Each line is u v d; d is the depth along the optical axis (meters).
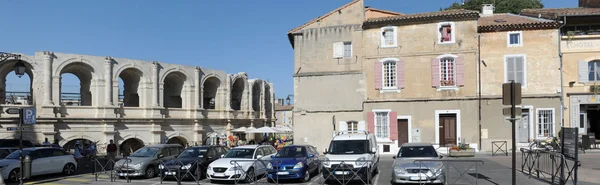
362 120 30.80
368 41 30.98
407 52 30.22
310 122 31.77
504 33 29.11
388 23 30.48
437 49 29.73
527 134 28.56
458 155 25.81
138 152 22.56
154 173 21.61
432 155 18.20
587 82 28.31
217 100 49.41
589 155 24.70
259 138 55.78
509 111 14.55
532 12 32.44
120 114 39.69
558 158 16.75
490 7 34.44
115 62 39.69
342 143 19.84
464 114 29.14
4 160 20.48
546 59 28.58
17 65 21.92
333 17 31.83
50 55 35.91
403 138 30.12
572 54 28.62
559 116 28.16
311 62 32.06
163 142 42.19
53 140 35.22
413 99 29.88
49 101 35.56
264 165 18.94
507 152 27.36
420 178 16.47
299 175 18.55
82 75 39.84
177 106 47.53
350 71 31.20
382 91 30.50
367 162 17.44
